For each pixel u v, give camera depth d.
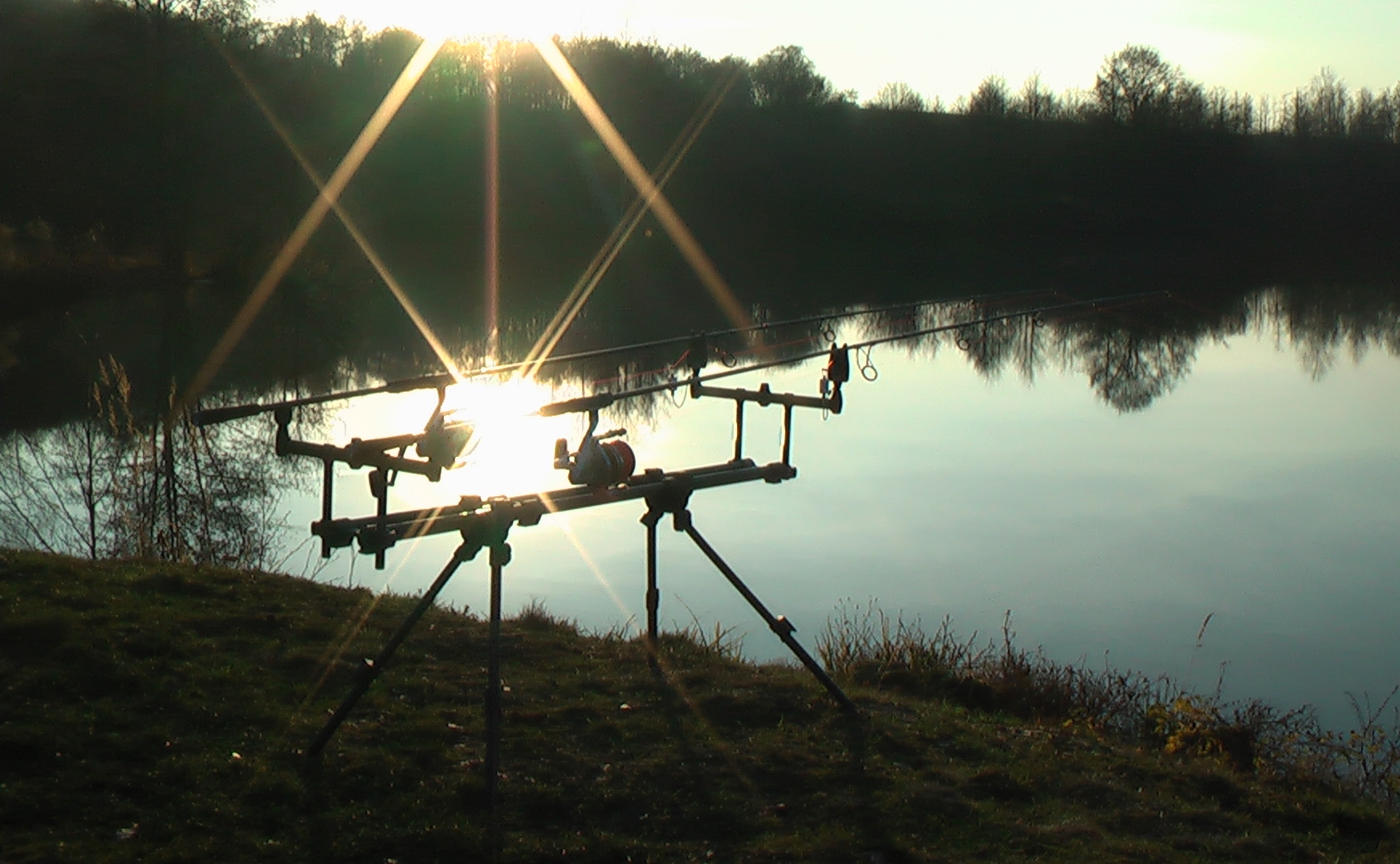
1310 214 58.62
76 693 5.38
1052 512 14.30
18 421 15.78
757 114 56.03
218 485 11.78
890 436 18.89
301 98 34.38
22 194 30.66
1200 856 4.75
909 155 57.78
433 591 4.93
